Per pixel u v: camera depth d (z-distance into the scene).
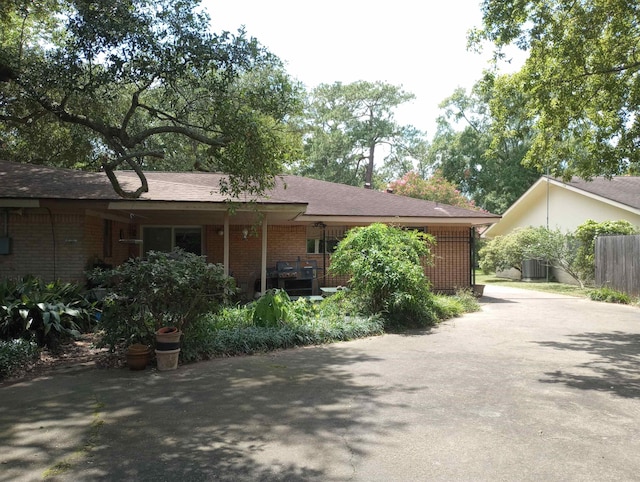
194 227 16.25
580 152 12.57
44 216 11.60
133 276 7.06
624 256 16.98
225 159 11.30
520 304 15.93
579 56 10.27
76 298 9.71
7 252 11.35
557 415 5.11
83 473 3.77
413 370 7.09
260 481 3.63
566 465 3.90
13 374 6.78
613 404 5.48
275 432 4.62
